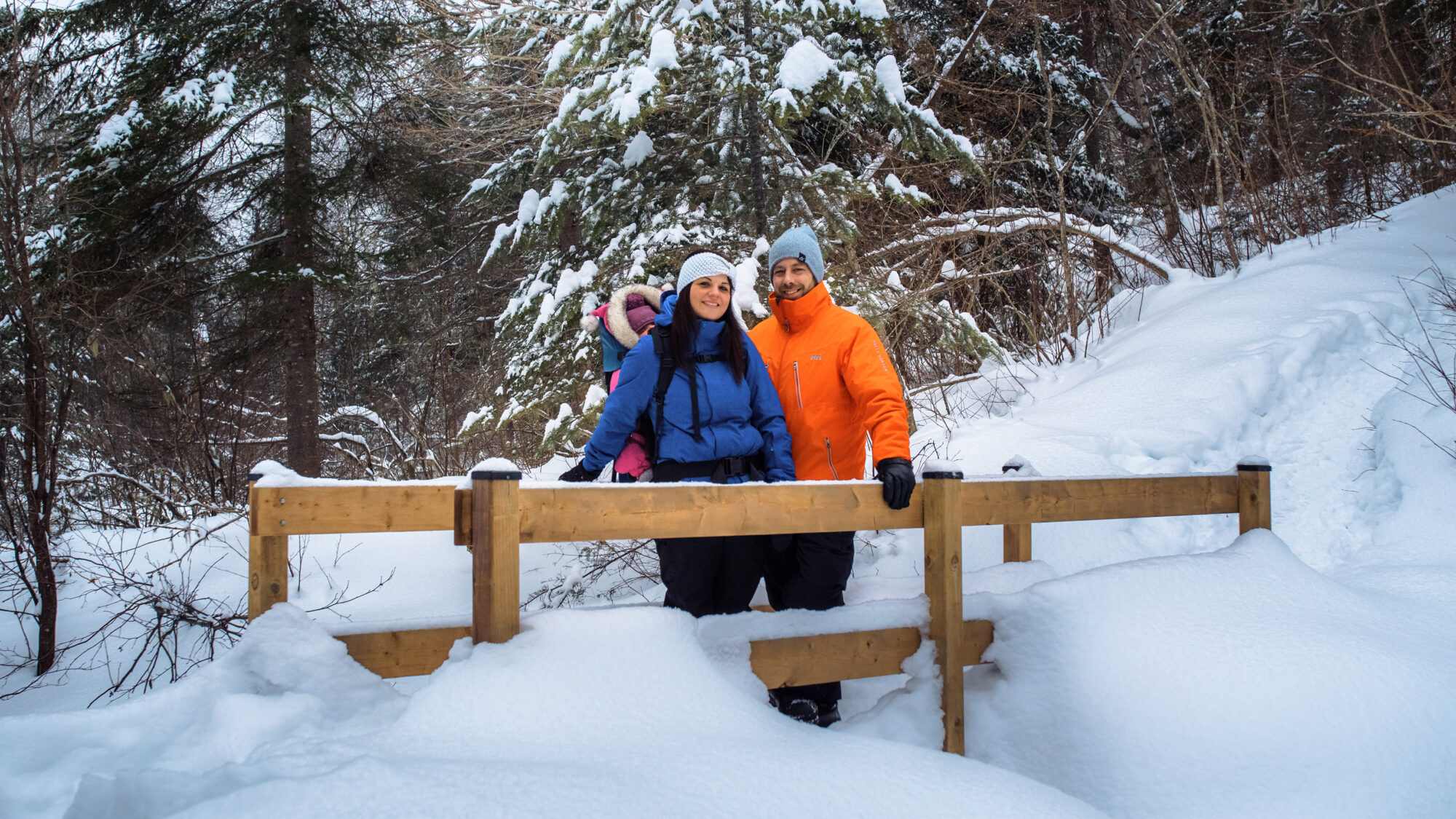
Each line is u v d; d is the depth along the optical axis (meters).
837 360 2.72
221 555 4.95
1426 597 3.04
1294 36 9.63
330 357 12.99
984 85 9.20
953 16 9.35
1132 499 2.79
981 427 5.61
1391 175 8.70
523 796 1.44
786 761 1.73
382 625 2.22
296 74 8.05
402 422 11.64
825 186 6.15
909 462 2.39
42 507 4.21
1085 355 6.98
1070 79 10.23
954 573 2.36
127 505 7.05
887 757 1.83
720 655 2.12
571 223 8.83
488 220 9.73
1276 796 2.10
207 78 7.87
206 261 8.52
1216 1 10.36
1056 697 2.41
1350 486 4.55
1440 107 7.44
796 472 2.80
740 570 2.47
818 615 2.31
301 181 8.45
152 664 3.88
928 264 7.36
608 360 3.05
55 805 1.56
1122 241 8.24
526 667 1.84
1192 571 2.73
